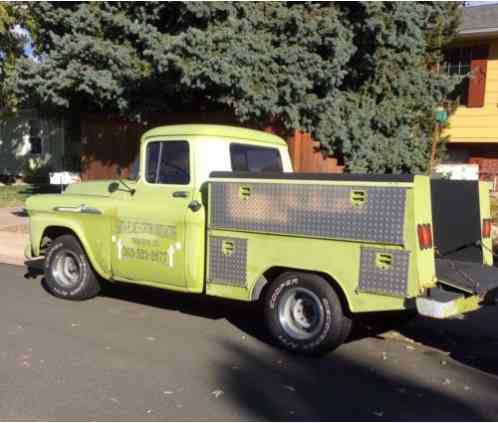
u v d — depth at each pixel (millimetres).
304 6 10664
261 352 5609
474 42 17328
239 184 5691
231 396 4500
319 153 12508
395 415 4215
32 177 27359
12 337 5902
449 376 5082
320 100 11367
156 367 5117
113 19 10664
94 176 14852
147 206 6512
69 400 4359
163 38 10211
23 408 4195
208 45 9727
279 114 11422
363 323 6625
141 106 11844
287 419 4102
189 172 6270
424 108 14125
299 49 10531
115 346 5684
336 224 5113
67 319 6629
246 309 7250
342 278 5113
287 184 5379
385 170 13336
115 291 8102
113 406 4266
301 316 5566
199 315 6938
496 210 12391
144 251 6531
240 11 10445
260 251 5605
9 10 17188
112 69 11000
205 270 6070
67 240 7488
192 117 13000
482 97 17344
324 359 5445
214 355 5488
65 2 11594
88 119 14773
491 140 17344
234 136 6578
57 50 11594
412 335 6332
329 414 4207
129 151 14086
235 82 9992
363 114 12672
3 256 10641
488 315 7191
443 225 5504
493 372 5227
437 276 5039
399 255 4812
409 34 12266
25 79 12211
